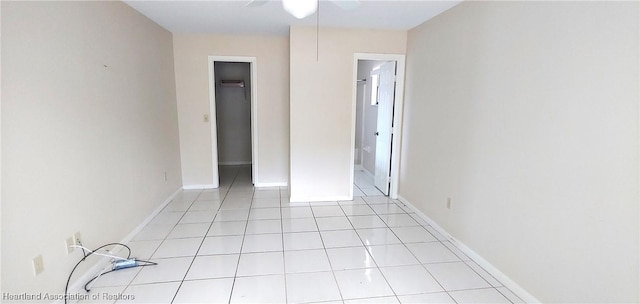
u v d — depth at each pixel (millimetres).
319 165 3924
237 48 4242
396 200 4066
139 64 3033
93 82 2248
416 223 3283
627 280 1445
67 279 1951
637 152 1378
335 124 3855
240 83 5836
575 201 1666
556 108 1756
